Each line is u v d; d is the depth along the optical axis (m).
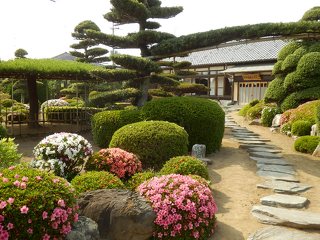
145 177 6.10
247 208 6.11
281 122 14.82
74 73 13.90
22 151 10.77
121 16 13.73
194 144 10.16
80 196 4.73
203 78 33.69
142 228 4.33
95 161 6.70
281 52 17.06
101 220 4.41
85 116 16.55
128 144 8.20
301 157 10.14
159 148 8.12
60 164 6.43
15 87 28.45
